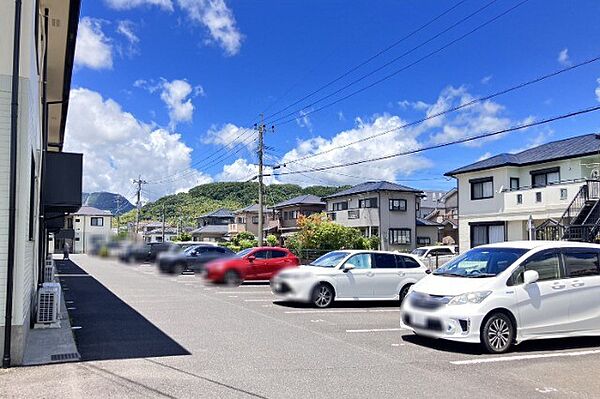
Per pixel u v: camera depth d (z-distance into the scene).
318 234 29.42
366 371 6.47
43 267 15.29
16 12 6.68
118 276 23.50
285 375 6.22
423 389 5.70
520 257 8.10
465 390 5.67
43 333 8.74
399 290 13.16
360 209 41.97
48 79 14.88
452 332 7.46
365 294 12.87
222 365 6.69
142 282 20.14
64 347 7.64
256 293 15.98
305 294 12.60
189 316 11.09
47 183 11.23
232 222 65.19
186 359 7.02
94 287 17.92
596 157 23.64
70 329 9.16
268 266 19.36
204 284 19.27
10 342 6.55
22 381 5.79
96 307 12.54
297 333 9.12
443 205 60.16
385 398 5.37
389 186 41.88
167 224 80.88
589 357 7.36
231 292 16.30
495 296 7.59
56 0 10.37
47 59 13.35
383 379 6.10
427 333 7.80
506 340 7.59
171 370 6.40
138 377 6.03
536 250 8.23
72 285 18.69
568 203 23.12
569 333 7.98
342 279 12.77
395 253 13.58
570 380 6.12
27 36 6.87
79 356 7.13
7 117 6.67
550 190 24.05
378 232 40.44
